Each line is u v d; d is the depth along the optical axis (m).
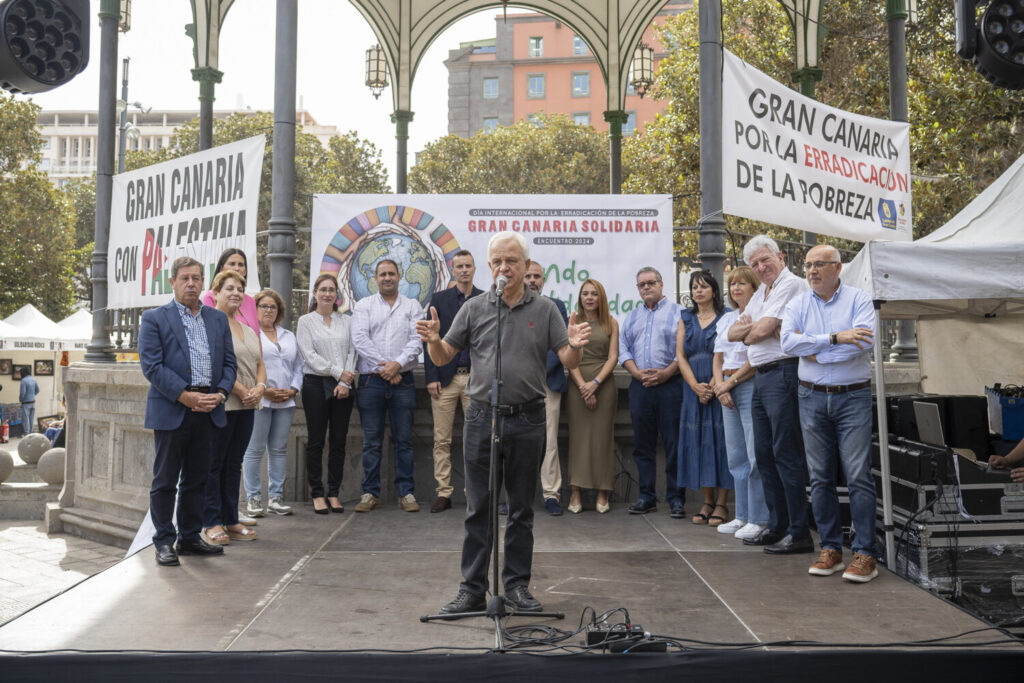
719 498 5.92
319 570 4.58
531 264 5.94
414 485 6.79
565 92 58.38
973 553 4.67
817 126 6.59
